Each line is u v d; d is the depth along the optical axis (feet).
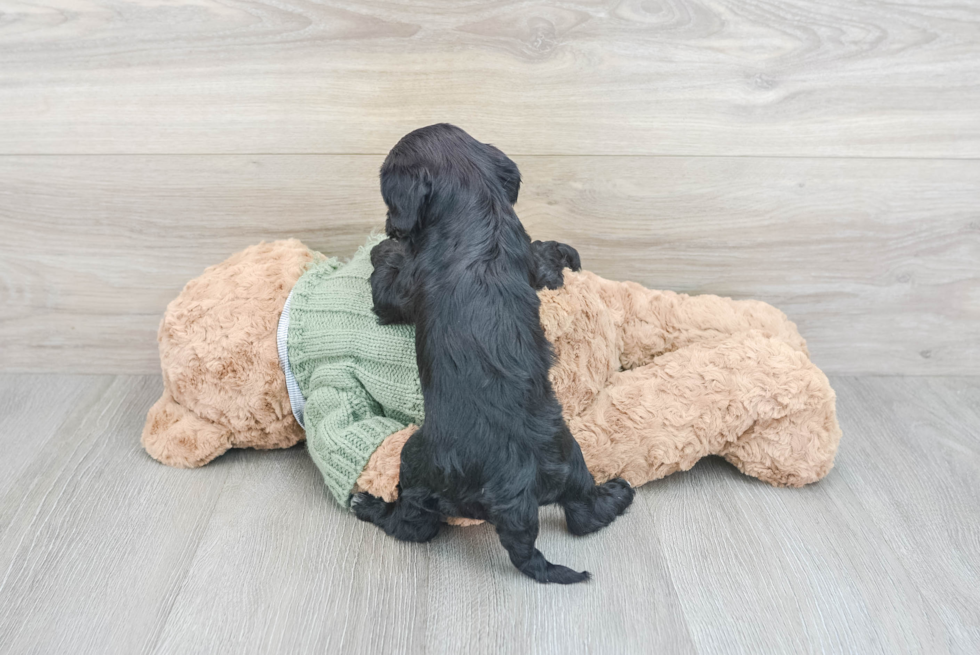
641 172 6.93
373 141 6.77
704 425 5.82
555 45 6.44
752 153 6.86
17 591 4.98
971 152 6.87
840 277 7.37
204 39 6.37
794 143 6.83
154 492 5.95
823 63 6.57
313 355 5.83
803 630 4.80
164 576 5.13
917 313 7.51
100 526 5.57
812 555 5.42
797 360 6.04
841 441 6.77
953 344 7.64
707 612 4.91
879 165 6.92
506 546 4.90
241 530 5.56
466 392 4.75
